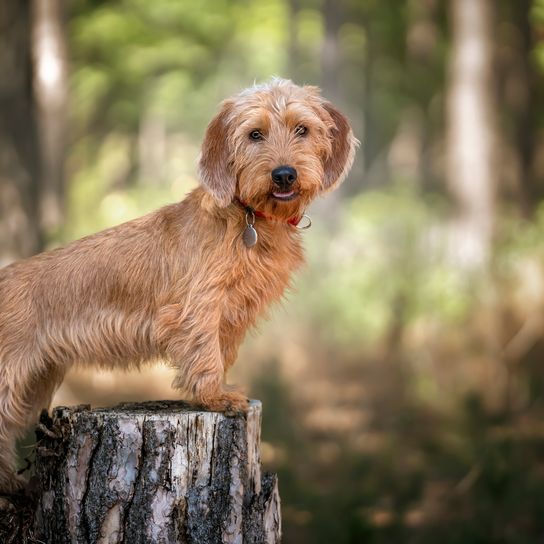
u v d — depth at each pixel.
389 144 33.75
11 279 5.89
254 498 5.38
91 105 29.41
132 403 5.80
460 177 17.47
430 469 9.77
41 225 12.77
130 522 5.20
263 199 5.48
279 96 5.68
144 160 34.12
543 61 20.11
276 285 5.76
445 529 8.41
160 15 27.14
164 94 30.42
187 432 5.25
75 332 5.78
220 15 27.89
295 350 14.17
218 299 5.51
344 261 16.66
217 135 5.70
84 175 27.33
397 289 14.34
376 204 20.03
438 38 27.56
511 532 8.41
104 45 26.69
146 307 5.72
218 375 5.49
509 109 24.39
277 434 10.37
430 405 11.64
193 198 5.79
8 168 12.32
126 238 5.82
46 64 15.21
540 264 15.12
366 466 9.38
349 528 7.84
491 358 12.39
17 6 13.24
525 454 9.95
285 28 28.39
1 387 5.71
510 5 23.48
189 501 5.24
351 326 14.54
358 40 30.31
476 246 16.55
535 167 25.03
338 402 12.18
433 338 13.62
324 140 5.88
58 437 5.36
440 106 30.73
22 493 5.94
